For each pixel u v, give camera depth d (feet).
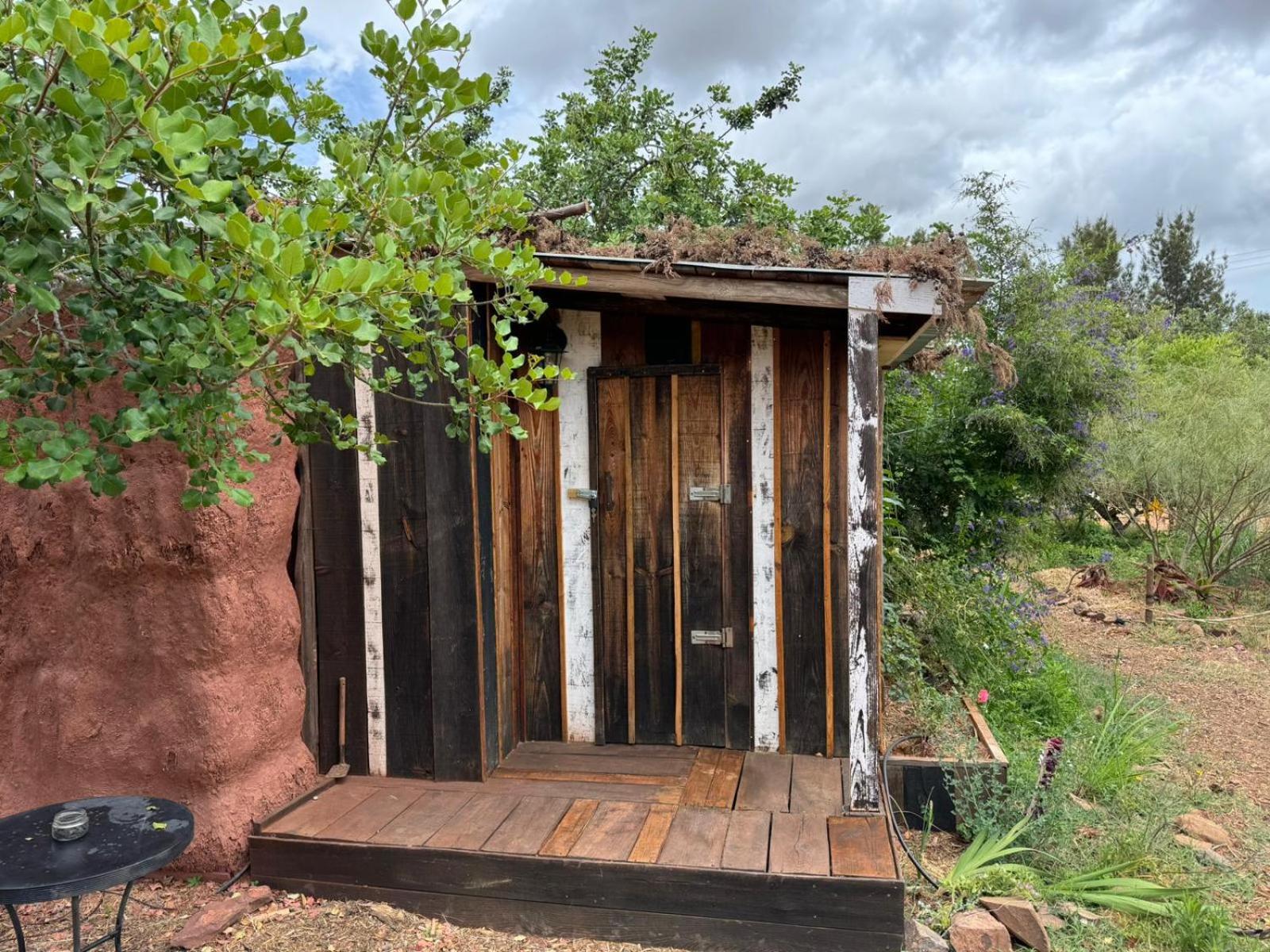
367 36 8.03
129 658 12.09
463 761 13.46
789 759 14.08
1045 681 20.63
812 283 11.66
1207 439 35.45
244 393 9.55
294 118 8.46
